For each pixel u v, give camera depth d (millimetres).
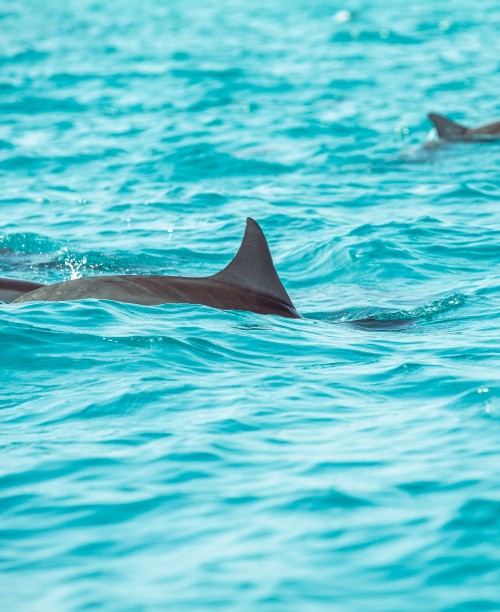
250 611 13180
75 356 24906
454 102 83688
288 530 15445
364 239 41562
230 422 20281
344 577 14062
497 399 21391
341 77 98938
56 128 74812
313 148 66312
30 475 17750
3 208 50844
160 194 53875
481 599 13508
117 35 142750
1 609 13398
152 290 30172
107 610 13250
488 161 60688
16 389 22812
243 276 31422
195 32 146750
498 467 17562
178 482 17312
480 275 36656
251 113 80500
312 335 28031
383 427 19969
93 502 16594
